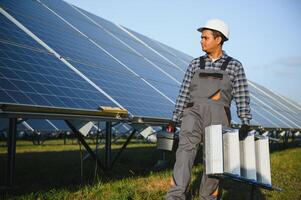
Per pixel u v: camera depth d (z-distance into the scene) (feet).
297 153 52.44
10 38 22.88
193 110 12.66
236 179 12.21
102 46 36.63
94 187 19.40
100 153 43.06
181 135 12.79
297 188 22.79
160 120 25.55
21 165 29.53
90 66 28.07
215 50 13.03
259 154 12.91
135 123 23.75
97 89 24.29
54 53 25.55
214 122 12.40
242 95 12.80
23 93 17.28
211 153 11.43
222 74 12.60
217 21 12.98
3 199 16.42
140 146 60.44
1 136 63.52
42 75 20.76
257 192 20.61
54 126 29.94
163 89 35.81
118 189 19.40
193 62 13.37
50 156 38.34
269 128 49.19
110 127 26.89
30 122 28.32
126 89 28.32
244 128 12.55
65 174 25.09
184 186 12.25
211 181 12.78
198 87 12.72
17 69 19.52
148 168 30.07
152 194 18.61
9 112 15.33
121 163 32.94
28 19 28.58
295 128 63.67
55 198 16.98
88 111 19.07
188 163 12.50
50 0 41.27
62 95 19.83
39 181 22.09
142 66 39.70
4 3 28.58
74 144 66.18
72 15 41.65
